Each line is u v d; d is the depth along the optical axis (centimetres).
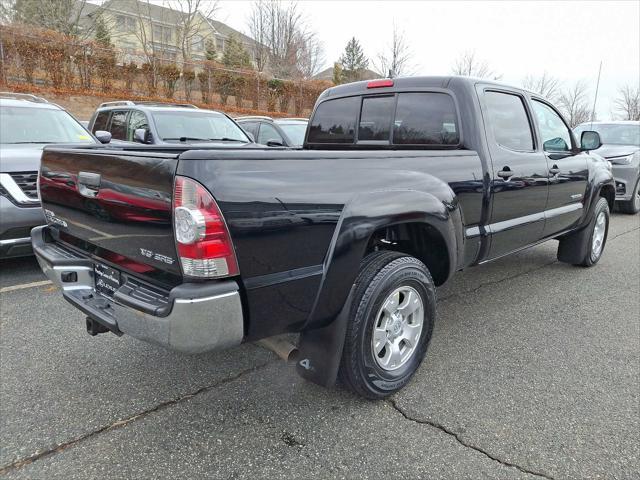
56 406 276
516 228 398
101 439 249
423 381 311
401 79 395
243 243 208
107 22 3497
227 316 208
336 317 253
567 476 228
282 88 2681
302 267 233
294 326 239
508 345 367
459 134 356
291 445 247
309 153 238
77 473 225
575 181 487
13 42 1836
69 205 281
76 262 279
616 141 1061
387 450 244
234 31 5078
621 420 273
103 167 239
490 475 228
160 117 747
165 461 234
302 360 262
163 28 3847
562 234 512
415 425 265
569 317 426
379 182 268
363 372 268
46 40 1936
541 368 332
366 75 4809
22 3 2980
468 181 335
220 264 203
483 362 339
